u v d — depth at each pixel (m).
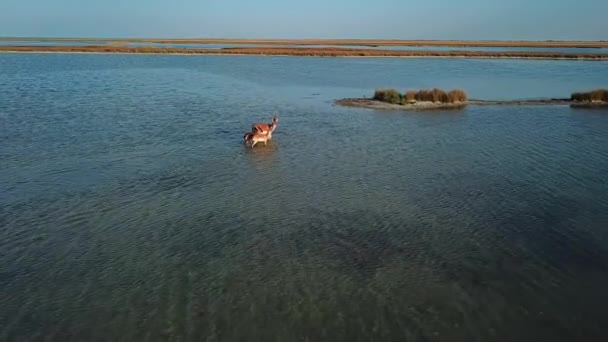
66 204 15.91
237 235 13.75
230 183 18.17
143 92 42.78
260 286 11.09
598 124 30.55
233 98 40.69
